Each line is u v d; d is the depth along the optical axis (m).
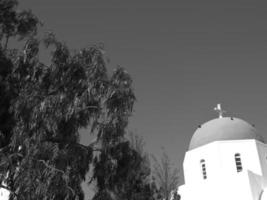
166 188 24.22
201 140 38.59
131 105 13.23
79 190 11.95
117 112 12.89
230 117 40.38
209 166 36.41
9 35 14.59
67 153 11.69
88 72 13.12
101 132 12.70
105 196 13.08
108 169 13.23
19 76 13.21
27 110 11.87
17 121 12.06
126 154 13.81
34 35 14.23
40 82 13.08
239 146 36.59
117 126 12.80
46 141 11.61
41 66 13.36
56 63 13.25
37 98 12.11
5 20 14.56
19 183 10.94
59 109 11.88
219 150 36.47
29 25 14.90
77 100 12.30
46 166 11.01
